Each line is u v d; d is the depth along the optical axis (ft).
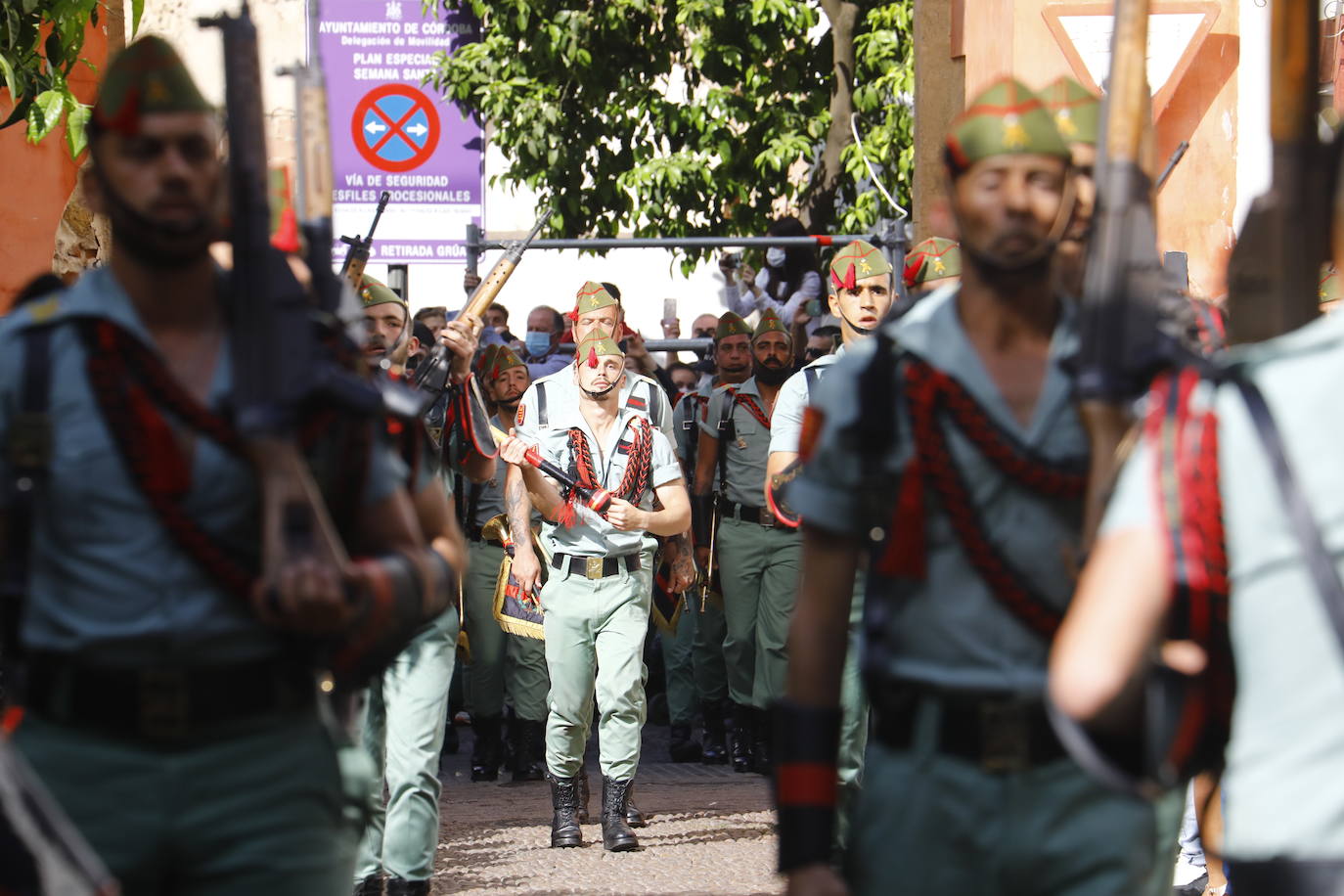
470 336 38.70
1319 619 12.31
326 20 93.45
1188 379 12.98
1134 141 16.61
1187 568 12.57
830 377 17.07
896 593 16.70
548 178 99.35
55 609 16.37
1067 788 16.24
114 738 16.31
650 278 141.69
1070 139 19.31
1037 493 16.28
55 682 16.37
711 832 46.42
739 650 54.19
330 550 16.08
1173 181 43.70
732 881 40.47
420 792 34.06
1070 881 16.25
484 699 54.85
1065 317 16.81
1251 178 43.55
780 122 99.40
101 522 16.22
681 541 48.73
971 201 16.65
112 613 16.22
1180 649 13.26
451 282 137.39
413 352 46.39
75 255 44.39
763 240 57.52
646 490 44.42
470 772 57.00
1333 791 12.33
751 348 57.06
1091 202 18.90
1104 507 15.56
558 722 44.34
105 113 16.33
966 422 16.33
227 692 16.44
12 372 16.31
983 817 16.29
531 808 50.26
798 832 16.99
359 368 17.70
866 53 95.04
